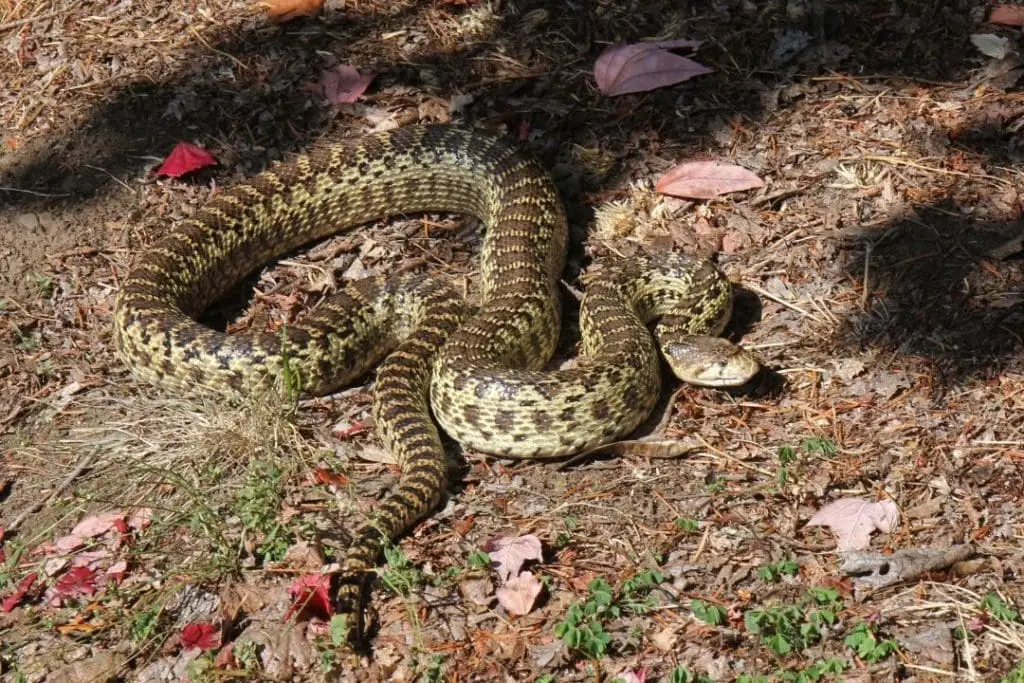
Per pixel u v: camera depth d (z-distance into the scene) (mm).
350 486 1699
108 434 1761
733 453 1709
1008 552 1636
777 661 1594
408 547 1663
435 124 1908
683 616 1618
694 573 1638
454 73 1951
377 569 1632
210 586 1655
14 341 1827
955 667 1585
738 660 1597
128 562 1677
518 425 1713
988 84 1891
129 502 1712
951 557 1628
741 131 1895
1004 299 1757
